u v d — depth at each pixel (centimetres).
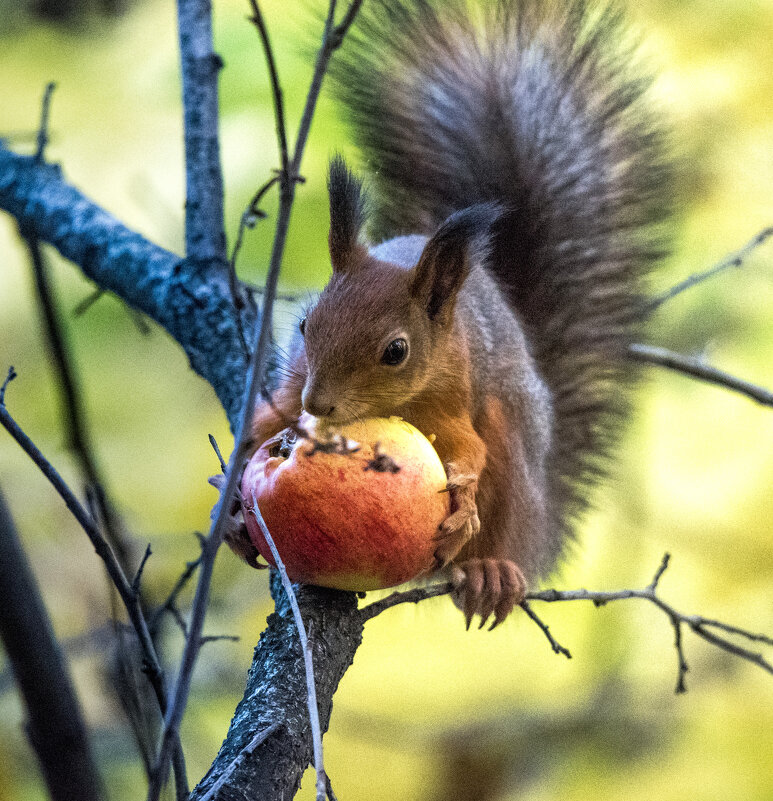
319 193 1160
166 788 529
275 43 1187
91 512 585
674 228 1115
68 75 1320
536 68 1139
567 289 1067
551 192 1091
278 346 827
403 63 1115
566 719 1328
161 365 1380
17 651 713
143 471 1362
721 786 1262
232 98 1180
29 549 1366
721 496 1328
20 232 1005
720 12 1195
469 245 756
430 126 1102
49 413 1367
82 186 1302
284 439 651
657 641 1353
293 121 1168
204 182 918
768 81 1185
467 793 1363
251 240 1158
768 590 1327
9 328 1380
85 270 954
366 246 797
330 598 648
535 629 1370
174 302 877
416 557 599
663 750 1307
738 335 1309
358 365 704
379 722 1338
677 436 1338
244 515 618
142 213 1299
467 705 1362
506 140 1104
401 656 1403
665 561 695
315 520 581
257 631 1327
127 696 555
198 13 951
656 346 1181
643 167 1123
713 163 1208
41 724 722
